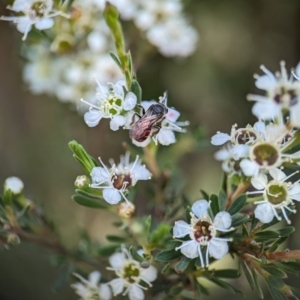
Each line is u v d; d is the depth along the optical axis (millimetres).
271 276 262
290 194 257
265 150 253
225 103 383
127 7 320
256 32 389
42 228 297
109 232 365
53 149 365
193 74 375
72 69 323
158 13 328
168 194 302
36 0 278
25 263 355
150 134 263
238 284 347
